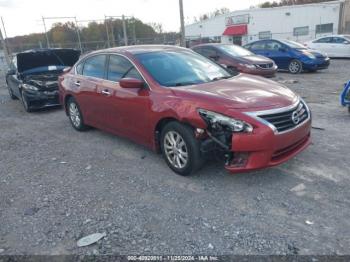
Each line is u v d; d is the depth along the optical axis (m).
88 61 5.75
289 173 3.95
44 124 7.32
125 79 4.22
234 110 3.38
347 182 3.64
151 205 3.43
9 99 11.12
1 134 6.70
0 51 22.09
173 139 3.99
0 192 3.99
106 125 5.32
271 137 3.36
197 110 3.56
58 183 4.13
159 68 4.46
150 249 2.73
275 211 3.17
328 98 8.14
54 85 8.38
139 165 4.51
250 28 37.81
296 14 34.91
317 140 5.02
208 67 4.88
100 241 2.87
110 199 3.61
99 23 26.64
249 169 3.43
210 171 4.12
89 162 4.77
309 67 12.84
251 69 10.41
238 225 2.99
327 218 3.01
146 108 4.19
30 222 3.26
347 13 32.91
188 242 2.79
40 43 24.33
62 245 2.86
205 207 3.32
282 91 3.98
